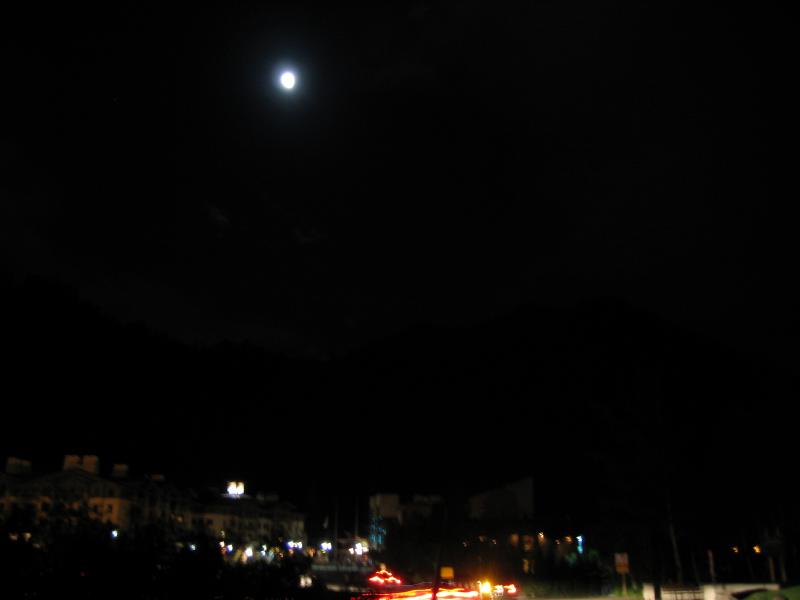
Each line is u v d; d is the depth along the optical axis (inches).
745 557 1539.1
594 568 1492.4
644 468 1435.8
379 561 1989.4
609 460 1497.3
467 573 1606.8
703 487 1444.4
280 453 3966.5
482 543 1697.8
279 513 2245.3
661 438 1448.1
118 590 474.6
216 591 549.0
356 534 3617.1
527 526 1833.2
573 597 1390.3
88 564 463.5
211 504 1978.3
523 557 1624.0
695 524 1432.1
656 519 1441.9
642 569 1456.7
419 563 1755.7
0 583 433.4
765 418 1460.4
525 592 1443.2
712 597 1115.9
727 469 1450.5
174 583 517.3
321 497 3976.4
